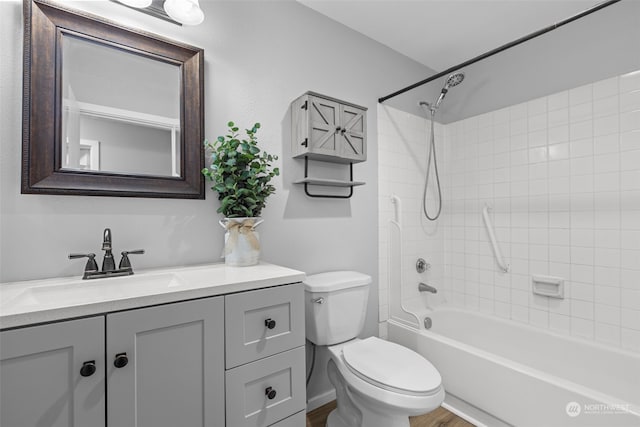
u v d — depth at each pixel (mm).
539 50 2066
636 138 1664
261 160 1439
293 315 1134
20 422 677
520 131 2158
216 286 950
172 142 1320
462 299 2502
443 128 2641
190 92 1359
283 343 1103
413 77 2439
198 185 1365
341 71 1974
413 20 1967
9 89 1025
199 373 914
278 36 1688
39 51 1052
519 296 2143
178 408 875
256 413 1031
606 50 1773
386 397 1184
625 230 1698
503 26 2029
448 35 2133
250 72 1576
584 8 1836
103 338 767
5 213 1013
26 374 682
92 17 1149
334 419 1551
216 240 1436
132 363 805
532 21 1974
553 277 1969
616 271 1726
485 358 1580
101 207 1173
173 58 1325
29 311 688
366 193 2084
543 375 1385
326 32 1905
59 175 1075
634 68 1678
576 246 1879
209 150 1420
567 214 1921
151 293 848
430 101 2568
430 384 1215
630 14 1691
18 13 1047
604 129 1777
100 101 1174
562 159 1947
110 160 1184
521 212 2145
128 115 1229
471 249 2447
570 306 1898
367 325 2078
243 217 1370
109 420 772
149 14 1289
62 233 1100
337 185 1877
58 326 713
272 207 1639
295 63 1751
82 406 739
